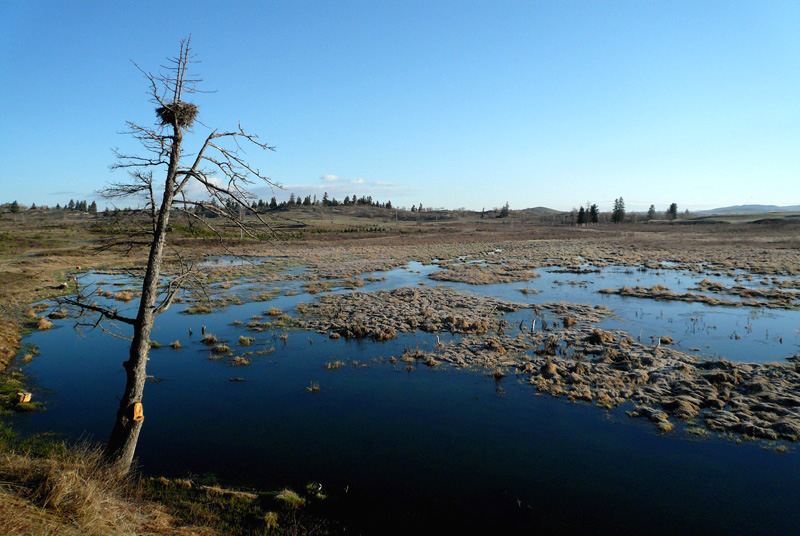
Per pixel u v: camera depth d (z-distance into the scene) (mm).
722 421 14820
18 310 31188
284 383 18953
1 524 6523
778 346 22781
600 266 57625
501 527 10180
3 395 17375
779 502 10992
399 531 9930
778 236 97938
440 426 15039
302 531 9703
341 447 13734
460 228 145625
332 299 35969
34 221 102438
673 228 136875
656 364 19797
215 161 10578
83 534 7199
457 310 31719
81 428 14797
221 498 10742
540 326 27125
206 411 16266
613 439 14102
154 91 9875
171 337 25906
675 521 10398
